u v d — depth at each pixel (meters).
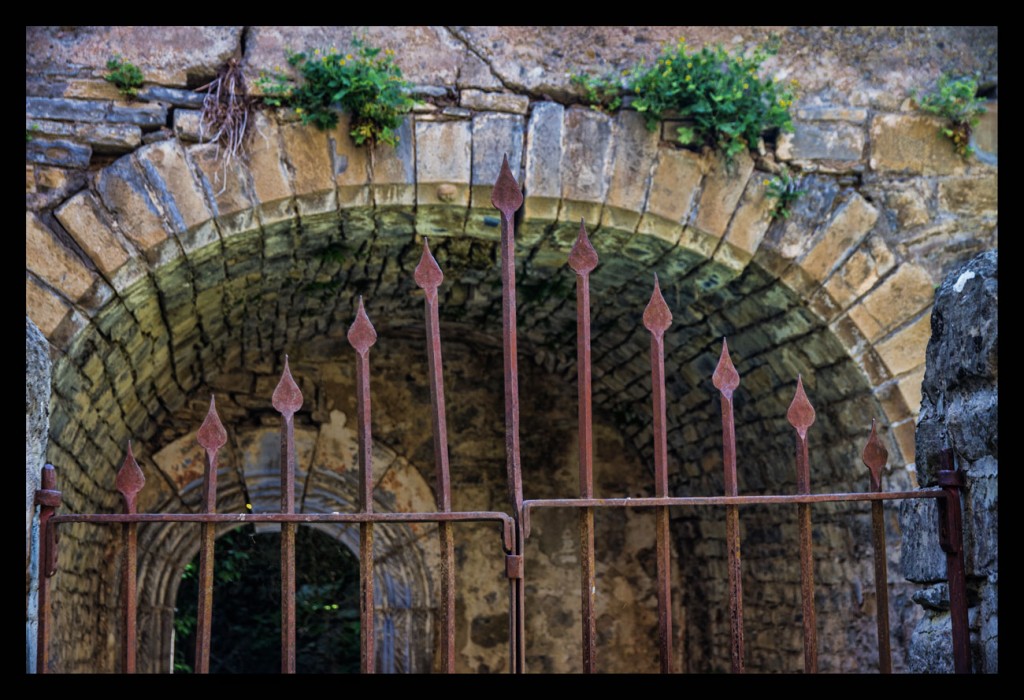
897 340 5.51
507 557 2.47
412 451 7.73
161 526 7.16
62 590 5.37
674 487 8.22
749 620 7.34
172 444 7.28
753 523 7.25
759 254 5.48
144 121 4.93
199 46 5.05
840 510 6.11
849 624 6.07
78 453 5.45
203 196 4.96
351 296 6.68
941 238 5.57
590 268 2.62
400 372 7.79
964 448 2.54
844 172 5.56
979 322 2.47
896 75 5.67
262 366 7.52
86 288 4.78
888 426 5.52
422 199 5.25
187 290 5.48
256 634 10.88
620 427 8.20
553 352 7.82
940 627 2.67
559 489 7.96
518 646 2.44
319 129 5.10
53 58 4.90
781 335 5.89
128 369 5.71
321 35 5.20
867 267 5.52
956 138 5.61
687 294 6.05
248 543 10.56
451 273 6.34
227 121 5.00
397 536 7.61
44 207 4.77
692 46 5.57
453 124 5.26
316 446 7.55
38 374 2.44
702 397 7.19
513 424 2.56
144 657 7.04
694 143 5.43
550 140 5.33
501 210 2.65
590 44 5.46
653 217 5.41
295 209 5.14
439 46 5.32
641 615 7.95
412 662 7.52
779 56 5.62
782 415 6.49
